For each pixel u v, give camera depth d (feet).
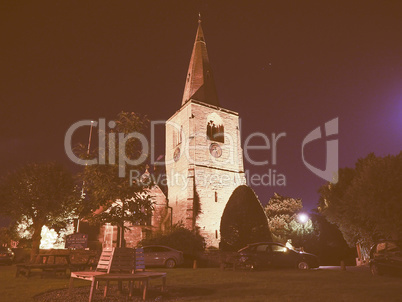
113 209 45.34
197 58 172.14
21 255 100.48
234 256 65.31
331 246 153.38
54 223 103.96
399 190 72.02
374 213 73.00
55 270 50.78
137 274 32.07
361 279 46.50
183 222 136.05
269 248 69.67
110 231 121.60
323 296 31.48
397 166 74.59
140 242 107.96
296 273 55.98
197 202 138.51
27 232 112.88
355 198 80.79
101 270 35.65
